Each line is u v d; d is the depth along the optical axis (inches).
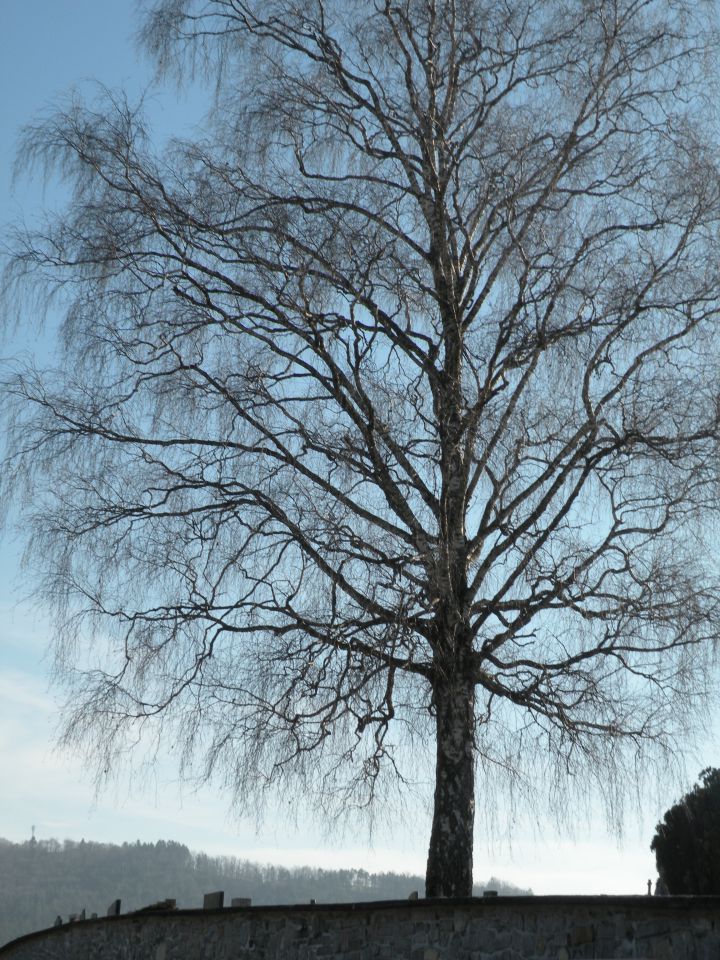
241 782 446.9
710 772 622.5
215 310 510.9
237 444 495.5
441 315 528.1
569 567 475.5
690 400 475.2
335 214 504.4
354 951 420.5
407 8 550.3
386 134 554.6
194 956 497.4
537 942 363.6
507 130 514.3
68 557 481.1
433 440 482.3
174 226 516.4
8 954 749.3
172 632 477.4
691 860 600.4
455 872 466.6
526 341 490.6
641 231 512.1
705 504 471.2
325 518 449.7
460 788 474.3
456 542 497.4
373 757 459.2
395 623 440.5
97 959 582.6
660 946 329.7
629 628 468.4
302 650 453.1
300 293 489.7
